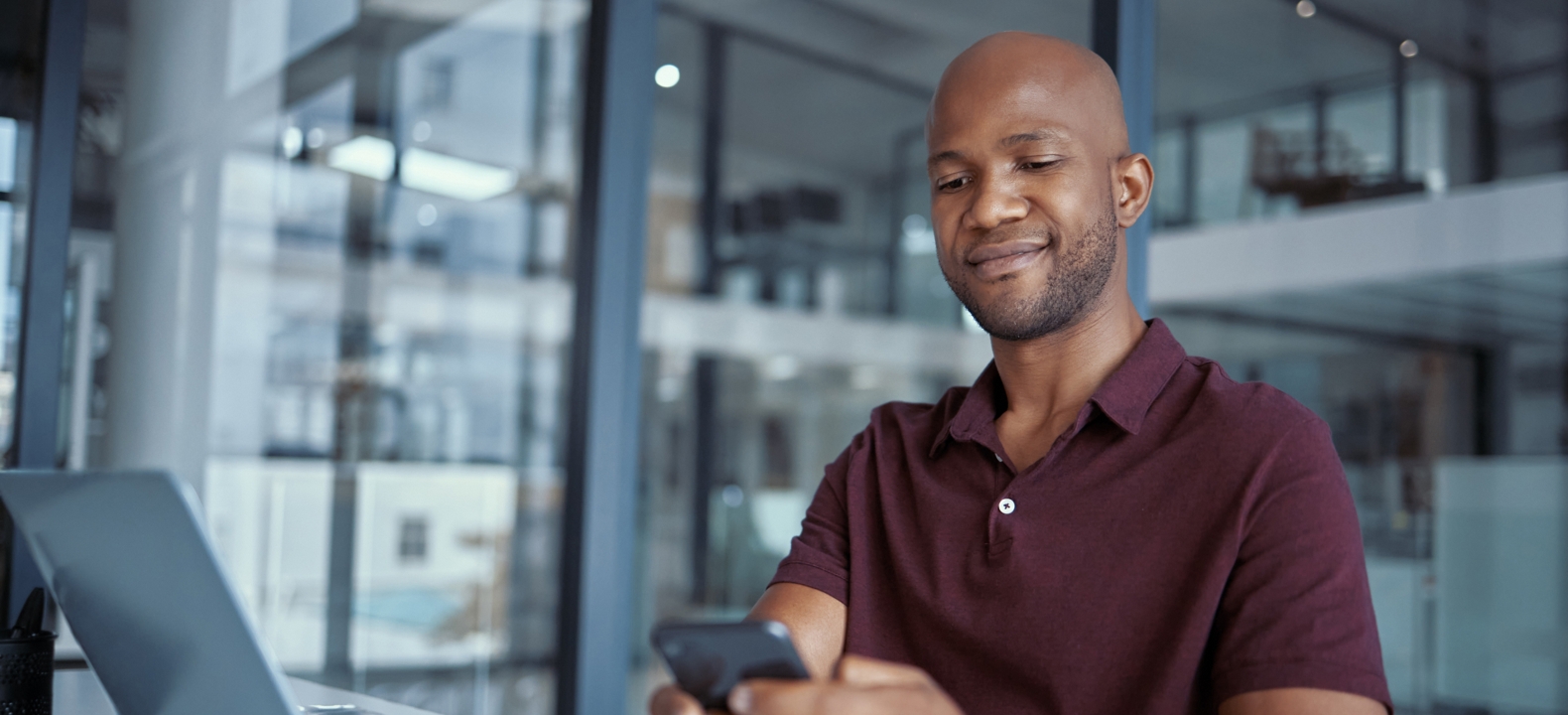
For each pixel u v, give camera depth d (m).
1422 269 5.61
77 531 0.80
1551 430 5.24
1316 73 5.69
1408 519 4.68
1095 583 0.80
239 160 3.28
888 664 0.67
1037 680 0.81
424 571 3.77
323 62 3.51
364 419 3.64
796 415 6.66
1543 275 5.27
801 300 6.73
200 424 3.20
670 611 6.04
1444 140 5.47
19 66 2.56
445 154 3.87
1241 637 0.75
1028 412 0.92
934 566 0.87
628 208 2.44
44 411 2.47
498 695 3.86
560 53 4.17
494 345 3.99
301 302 3.47
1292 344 6.08
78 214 2.88
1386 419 5.73
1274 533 0.76
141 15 2.99
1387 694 0.71
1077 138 0.87
